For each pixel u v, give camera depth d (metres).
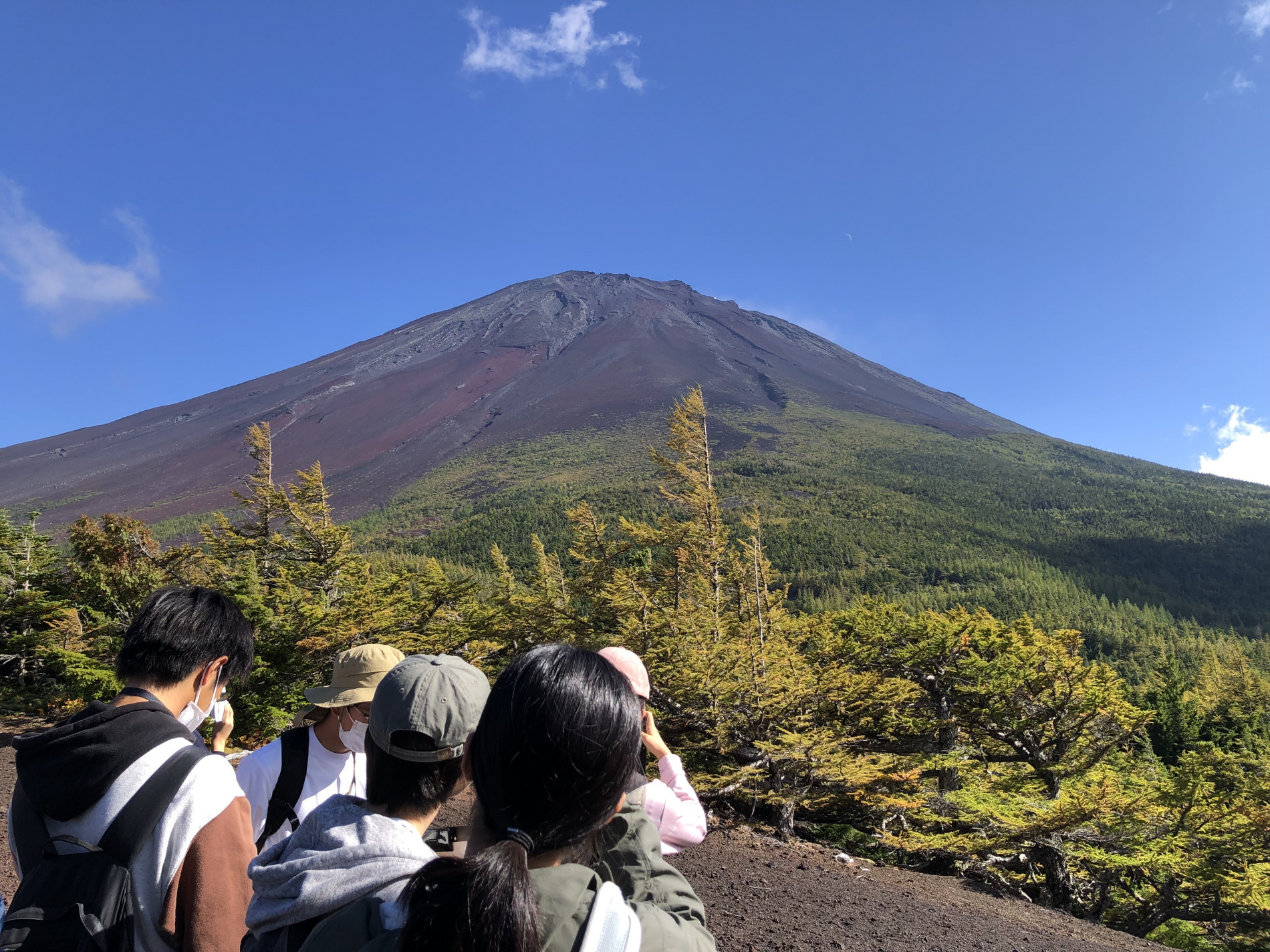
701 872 8.68
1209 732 52.44
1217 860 16.33
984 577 195.25
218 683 2.05
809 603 162.75
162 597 1.97
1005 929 9.22
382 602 16.22
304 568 17.77
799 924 7.13
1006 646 21.98
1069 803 15.68
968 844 15.59
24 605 18.86
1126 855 16.64
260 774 2.45
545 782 1.13
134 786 1.62
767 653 16.48
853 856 13.62
